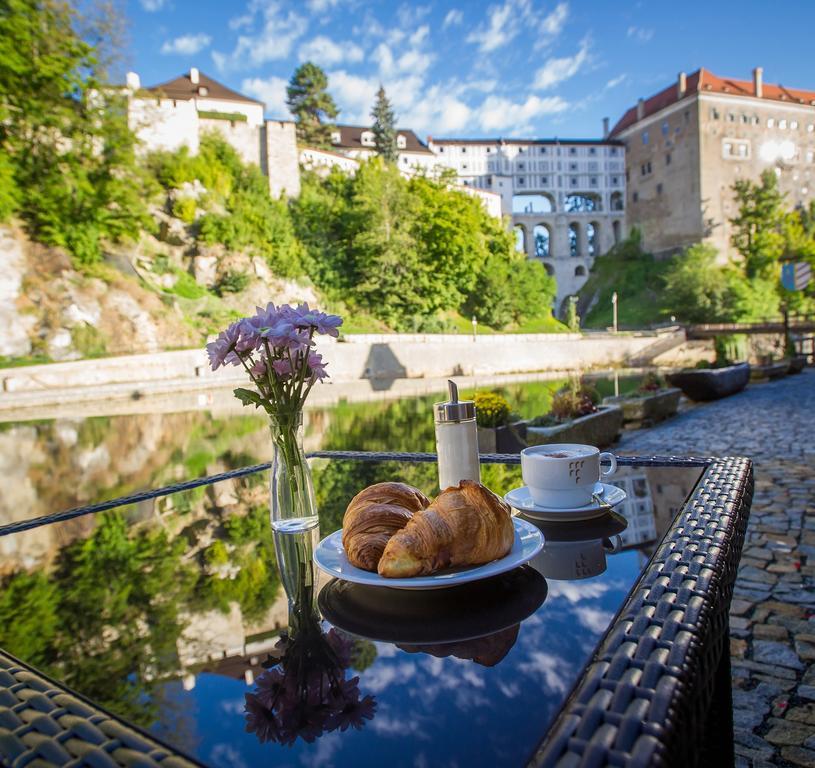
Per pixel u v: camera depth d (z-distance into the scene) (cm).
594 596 73
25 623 78
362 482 163
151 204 3881
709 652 56
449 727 45
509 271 5534
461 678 54
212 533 126
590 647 58
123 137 3158
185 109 4247
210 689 56
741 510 98
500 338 4312
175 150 4166
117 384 2602
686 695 45
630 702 43
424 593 78
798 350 2645
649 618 57
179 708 52
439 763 40
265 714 50
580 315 7288
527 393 2189
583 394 824
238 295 3972
